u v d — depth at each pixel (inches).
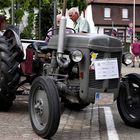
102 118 365.7
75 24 411.5
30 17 744.3
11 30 371.9
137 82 323.6
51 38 334.0
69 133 311.6
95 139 295.6
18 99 434.9
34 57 370.0
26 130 313.3
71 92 311.0
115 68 309.1
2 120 343.0
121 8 3065.9
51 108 283.7
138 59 1149.7
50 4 754.2
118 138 298.8
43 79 294.4
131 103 327.9
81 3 742.5
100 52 303.7
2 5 693.3
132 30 2219.5
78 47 305.9
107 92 309.1
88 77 302.5
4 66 353.4
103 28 3041.3
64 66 311.0
